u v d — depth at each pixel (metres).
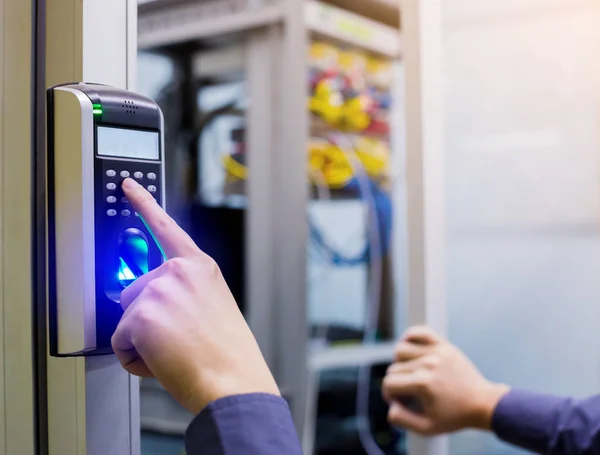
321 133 1.40
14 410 0.46
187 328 0.33
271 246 1.39
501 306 1.27
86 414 0.42
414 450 0.82
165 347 0.32
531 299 1.25
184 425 1.39
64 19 0.44
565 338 1.24
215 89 1.53
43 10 0.45
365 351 1.44
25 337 0.46
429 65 0.76
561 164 1.23
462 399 0.81
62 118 0.38
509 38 1.25
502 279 1.27
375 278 1.51
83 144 0.37
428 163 0.76
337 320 1.44
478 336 1.28
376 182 1.51
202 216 1.51
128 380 0.45
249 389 0.32
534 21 1.23
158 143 0.41
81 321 0.37
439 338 0.81
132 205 0.38
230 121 1.51
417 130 0.75
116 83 0.46
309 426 1.33
